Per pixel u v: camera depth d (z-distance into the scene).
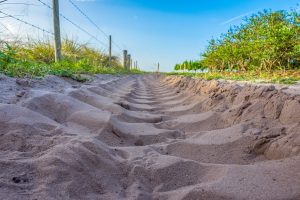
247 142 2.07
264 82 5.66
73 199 1.24
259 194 1.35
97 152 1.70
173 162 1.73
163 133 2.54
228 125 2.78
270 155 1.92
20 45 5.98
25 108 2.07
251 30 10.67
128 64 24.03
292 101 2.37
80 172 1.43
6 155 1.49
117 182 1.52
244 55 11.38
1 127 1.76
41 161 1.42
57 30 6.56
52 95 2.68
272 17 9.51
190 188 1.44
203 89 5.04
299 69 8.66
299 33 7.87
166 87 9.00
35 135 1.77
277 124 2.31
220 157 1.98
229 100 3.53
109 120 2.41
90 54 11.58
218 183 1.46
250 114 2.66
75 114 2.46
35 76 3.89
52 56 7.54
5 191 1.16
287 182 1.43
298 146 1.77
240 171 1.59
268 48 8.55
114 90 5.53
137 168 1.65
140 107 4.06
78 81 5.21
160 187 1.53
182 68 30.17
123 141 2.29
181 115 3.65
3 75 3.36
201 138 2.31
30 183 1.26
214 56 14.33
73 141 1.71
